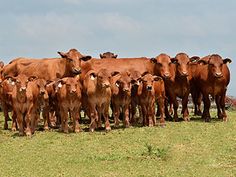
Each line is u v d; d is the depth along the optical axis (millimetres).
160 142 16844
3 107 21641
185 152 15539
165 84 21828
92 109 19656
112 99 20469
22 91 18719
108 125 19547
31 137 18641
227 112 25297
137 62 22875
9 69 24641
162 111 20422
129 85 19906
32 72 23406
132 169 13758
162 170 13586
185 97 21734
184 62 21453
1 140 18234
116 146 16547
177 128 19375
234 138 17344
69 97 19344
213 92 21297
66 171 13711
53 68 22797
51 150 16281
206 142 16781
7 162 14859
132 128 19859
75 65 21906
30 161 14922
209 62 21016
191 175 13055
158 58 22078
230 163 14250
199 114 24438
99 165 14273
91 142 17312
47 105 20562
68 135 18812
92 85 19406
